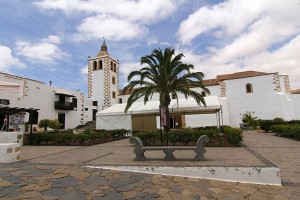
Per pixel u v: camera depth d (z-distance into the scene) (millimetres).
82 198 4652
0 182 5488
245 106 31812
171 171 6039
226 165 6008
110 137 18422
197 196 4832
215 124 31531
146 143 12938
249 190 5145
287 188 5207
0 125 19266
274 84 30703
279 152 9406
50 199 4605
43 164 7211
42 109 29844
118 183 5430
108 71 43812
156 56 16484
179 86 16406
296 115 29828
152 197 4738
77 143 14930
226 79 33375
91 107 41469
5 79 24562
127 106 17125
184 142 12414
